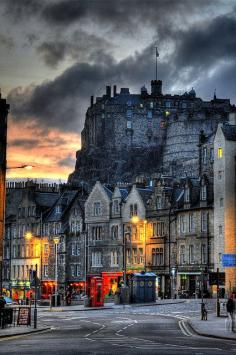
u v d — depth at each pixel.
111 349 38.59
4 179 85.50
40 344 42.09
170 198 122.69
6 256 158.50
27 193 154.38
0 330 53.34
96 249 134.38
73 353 36.22
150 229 124.81
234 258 79.19
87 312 80.56
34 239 150.00
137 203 127.56
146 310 82.06
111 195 134.62
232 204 112.62
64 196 146.75
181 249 119.12
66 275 139.75
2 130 85.12
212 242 114.12
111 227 132.25
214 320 63.84
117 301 93.69
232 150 114.12
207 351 37.25
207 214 115.56
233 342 44.06
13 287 153.88
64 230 141.12
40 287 144.75
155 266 122.88
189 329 55.53
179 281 118.38
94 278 90.25
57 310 84.00
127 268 127.12
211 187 116.94
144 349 38.56
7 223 159.50
